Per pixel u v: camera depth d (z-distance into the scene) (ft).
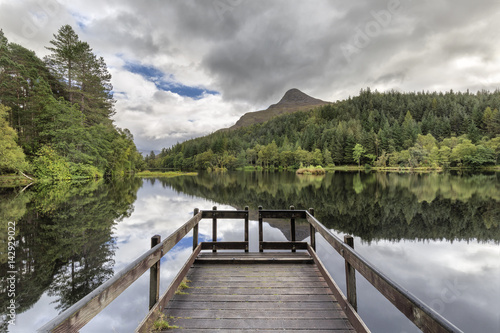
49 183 97.04
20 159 92.94
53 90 137.80
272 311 9.59
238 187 99.14
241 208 50.01
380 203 54.60
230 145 399.24
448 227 34.91
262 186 101.50
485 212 44.19
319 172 203.82
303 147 328.29
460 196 63.52
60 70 125.70
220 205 53.98
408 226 35.63
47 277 18.54
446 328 3.53
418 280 18.76
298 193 75.10
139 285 17.08
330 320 8.97
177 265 20.74
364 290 16.33
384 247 26.81
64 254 23.34
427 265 21.79
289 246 16.46
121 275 5.85
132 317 13.28
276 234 30.58
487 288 17.28
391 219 39.75
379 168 240.94
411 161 209.97
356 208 48.93
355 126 340.59
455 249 25.96
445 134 268.41
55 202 53.93
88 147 123.44
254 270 13.74
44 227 33.37
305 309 9.73
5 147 90.33
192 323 8.78
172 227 34.24
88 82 135.03
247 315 9.30
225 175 215.10
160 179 160.56
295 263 14.66
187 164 389.80
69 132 111.65
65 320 3.88
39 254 23.30
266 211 16.67
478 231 32.89
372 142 271.08
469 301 15.62
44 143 115.03
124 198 63.62
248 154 355.77
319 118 474.90
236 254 15.92
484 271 20.34
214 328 8.50
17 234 29.96
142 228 33.60
